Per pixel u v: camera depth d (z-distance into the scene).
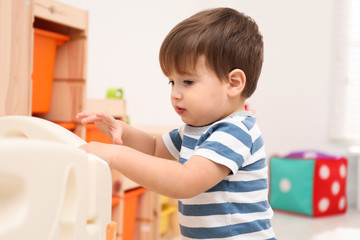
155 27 2.37
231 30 0.78
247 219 0.75
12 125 0.63
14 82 1.05
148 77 2.34
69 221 0.44
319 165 2.52
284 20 2.94
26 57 1.08
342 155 2.91
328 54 2.96
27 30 1.08
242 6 2.86
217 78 0.76
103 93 2.04
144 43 2.30
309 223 2.36
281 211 2.64
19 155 0.37
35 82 1.23
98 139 1.48
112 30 2.07
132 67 2.22
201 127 0.80
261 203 0.78
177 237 1.96
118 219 1.51
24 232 0.38
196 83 0.75
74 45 1.35
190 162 0.67
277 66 2.94
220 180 0.69
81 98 1.35
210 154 0.68
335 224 2.35
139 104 2.28
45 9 1.15
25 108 1.07
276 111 2.93
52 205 0.41
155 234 1.79
